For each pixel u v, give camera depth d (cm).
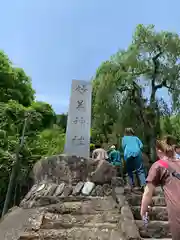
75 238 416
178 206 250
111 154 908
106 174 674
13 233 444
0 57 1939
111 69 1700
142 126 1644
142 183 685
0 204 1062
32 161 1023
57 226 472
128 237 389
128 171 730
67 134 862
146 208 272
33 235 426
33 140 1216
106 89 1655
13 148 1037
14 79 1914
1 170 1011
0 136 1036
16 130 1134
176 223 246
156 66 1678
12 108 1125
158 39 1666
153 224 487
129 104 1708
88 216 511
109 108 1678
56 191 638
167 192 265
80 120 880
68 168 694
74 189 644
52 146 1336
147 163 1173
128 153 717
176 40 1662
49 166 714
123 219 455
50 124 1852
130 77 1620
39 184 687
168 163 280
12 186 951
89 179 675
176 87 1641
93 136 1744
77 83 923
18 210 588
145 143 1611
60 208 543
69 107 893
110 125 1762
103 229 448
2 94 1738
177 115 1706
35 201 602
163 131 1689
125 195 607
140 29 1730
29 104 2023
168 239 459
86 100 908
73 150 846
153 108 1678
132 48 1722
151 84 1719
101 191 639
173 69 1639
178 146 302
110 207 546
